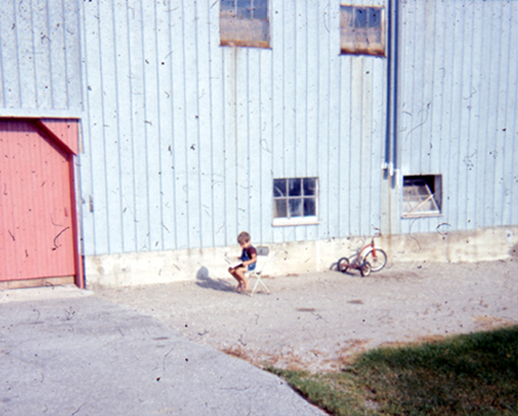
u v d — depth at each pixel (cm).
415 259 1081
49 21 795
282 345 575
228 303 769
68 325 640
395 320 675
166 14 866
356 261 980
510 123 1121
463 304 764
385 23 1015
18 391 448
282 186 985
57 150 830
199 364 511
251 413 414
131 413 412
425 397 445
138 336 599
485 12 1073
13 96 782
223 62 908
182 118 891
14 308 718
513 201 1141
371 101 1016
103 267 858
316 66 970
